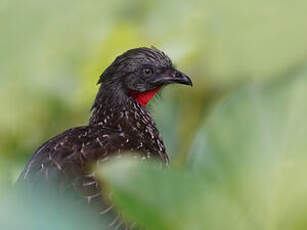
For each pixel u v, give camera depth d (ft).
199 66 17.90
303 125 6.31
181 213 6.11
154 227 6.05
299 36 17.49
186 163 6.44
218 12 17.69
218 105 6.49
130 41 17.89
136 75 17.72
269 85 6.47
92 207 17.10
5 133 17.71
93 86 17.89
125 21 17.93
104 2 17.75
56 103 17.79
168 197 6.11
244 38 17.58
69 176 17.17
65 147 17.29
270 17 17.53
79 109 17.94
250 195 6.23
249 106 6.40
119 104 17.70
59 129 17.89
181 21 17.92
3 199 6.02
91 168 17.22
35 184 17.16
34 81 17.37
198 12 17.87
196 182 6.23
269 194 6.22
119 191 6.04
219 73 17.74
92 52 17.72
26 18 16.99
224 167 6.31
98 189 17.12
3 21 16.96
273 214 6.17
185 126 18.02
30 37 17.03
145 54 17.75
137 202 6.04
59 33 17.30
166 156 17.72
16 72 17.04
